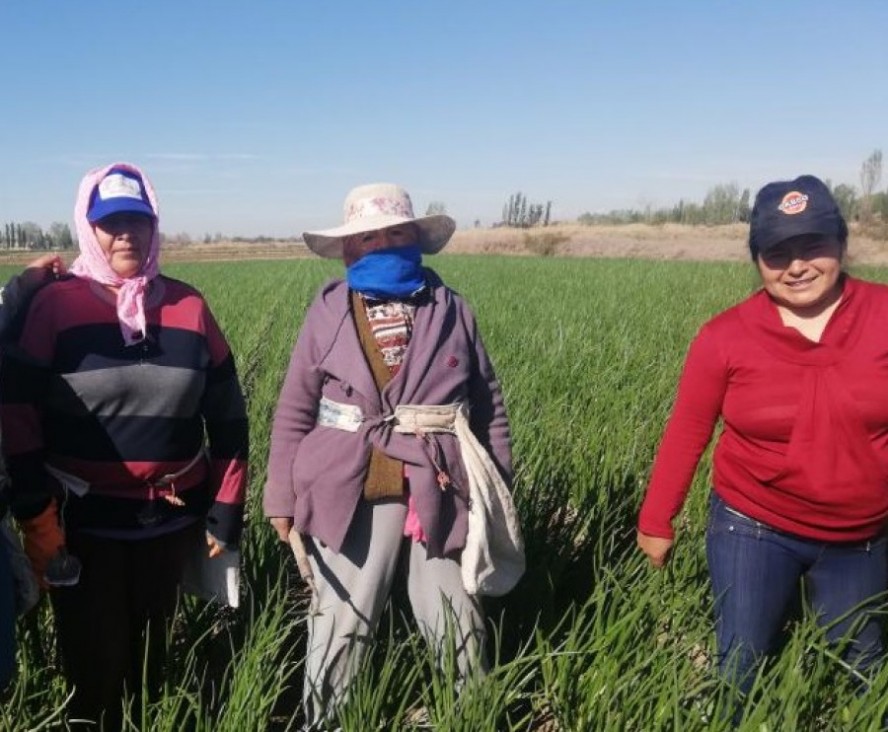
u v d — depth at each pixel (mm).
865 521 1707
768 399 1681
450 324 1955
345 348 1888
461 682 1917
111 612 1848
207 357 1886
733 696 1609
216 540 1948
